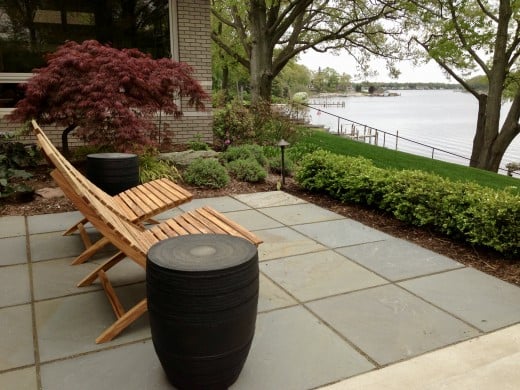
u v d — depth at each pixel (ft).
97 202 8.50
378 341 8.32
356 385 7.02
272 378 7.18
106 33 27.86
